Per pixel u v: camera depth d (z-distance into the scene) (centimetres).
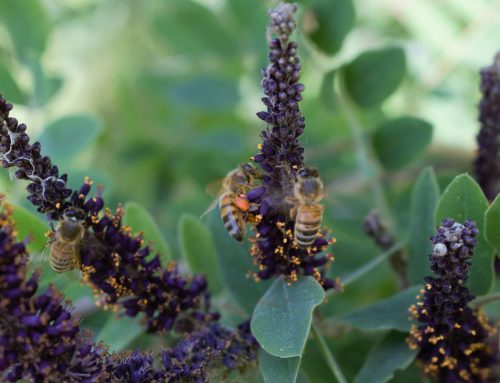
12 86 31
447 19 33
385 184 32
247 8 34
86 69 40
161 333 25
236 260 26
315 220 22
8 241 22
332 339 27
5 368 22
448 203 24
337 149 34
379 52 29
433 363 24
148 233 26
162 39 36
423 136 29
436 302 23
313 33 30
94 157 39
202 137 36
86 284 25
